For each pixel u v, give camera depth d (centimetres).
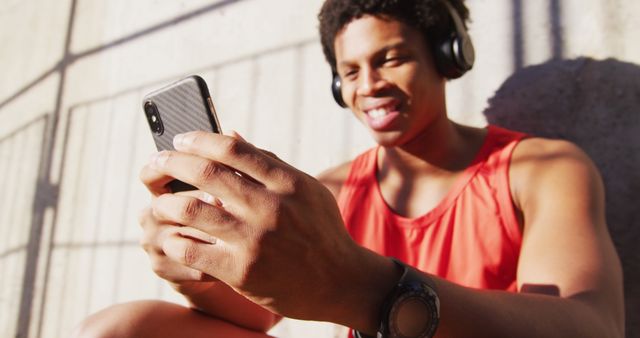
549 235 80
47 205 267
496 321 58
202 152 52
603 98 115
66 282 243
